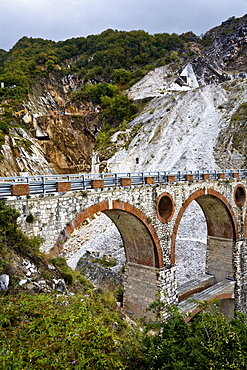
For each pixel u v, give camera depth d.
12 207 13.97
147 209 21.64
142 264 23.92
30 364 7.53
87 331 9.55
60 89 127.38
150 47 162.62
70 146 98.50
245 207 33.31
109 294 20.03
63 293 12.82
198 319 12.21
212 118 76.94
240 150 59.19
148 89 117.38
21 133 87.75
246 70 148.50
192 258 36.50
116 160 77.25
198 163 60.81
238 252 31.98
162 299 22.50
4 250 12.50
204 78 138.00
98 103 111.62
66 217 16.27
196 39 196.38
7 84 109.25
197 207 45.06
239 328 11.43
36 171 81.69
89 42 173.00
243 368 9.65
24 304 10.24
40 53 143.38
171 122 83.19
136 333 12.09
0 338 8.27
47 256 14.85
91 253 38.44
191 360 9.95
